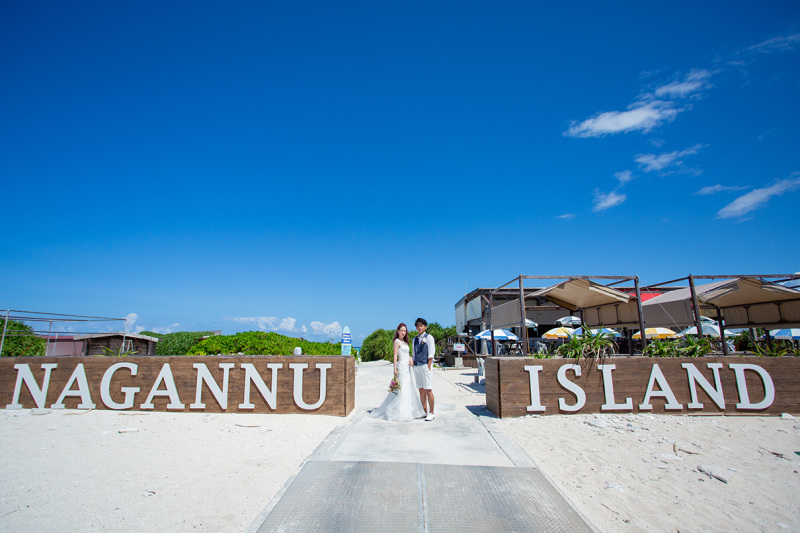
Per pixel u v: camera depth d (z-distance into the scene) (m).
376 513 3.75
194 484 4.47
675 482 4.62
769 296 11.13
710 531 3.57
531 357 8.07
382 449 5.63
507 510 3.83
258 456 5.44
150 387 8.20
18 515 3.71
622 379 7.89
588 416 7.60
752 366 7.86
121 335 20.05
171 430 6.77
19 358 8.51
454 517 3.69
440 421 7.44
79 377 8.35
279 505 3.90
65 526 3.52
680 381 7.86
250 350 13.00
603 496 4.25
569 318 17.61
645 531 3.56
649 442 6.12
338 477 4.58
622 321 13.23
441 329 37.88
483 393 11.46
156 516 3.72
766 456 5.46
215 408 8.05
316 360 8.02
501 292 20.77
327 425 7.16
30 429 6.82
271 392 8.03
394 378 7.62
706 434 6.49
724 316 13.20
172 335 23.33
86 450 5.66
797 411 7.73
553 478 4.73
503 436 6.33
